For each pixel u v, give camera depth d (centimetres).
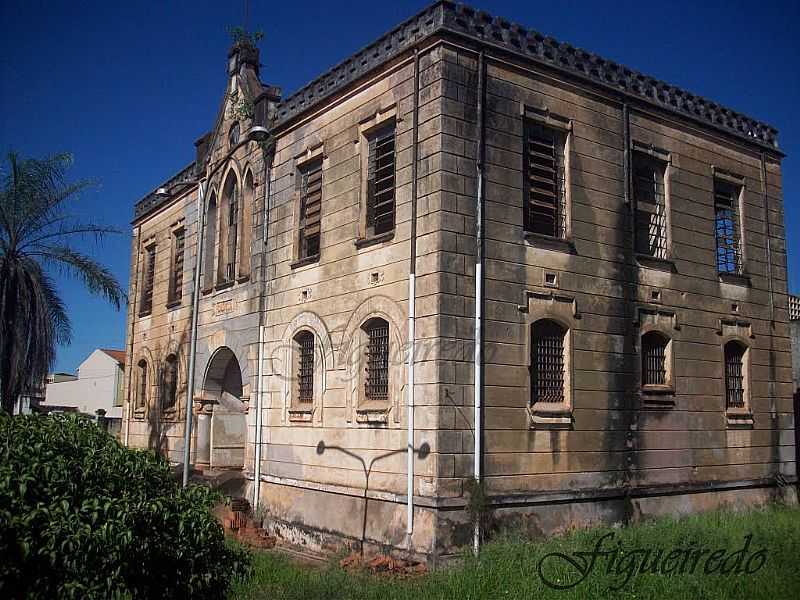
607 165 1902
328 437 1847
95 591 845
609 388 1809
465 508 1512
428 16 1683
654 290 1962
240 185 2400
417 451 1546
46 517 833
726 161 2245
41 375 2216
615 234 1886
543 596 1162
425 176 1622
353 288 1819
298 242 2080
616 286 1867
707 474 2008
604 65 1936
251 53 2495
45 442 929
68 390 6794
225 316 2403
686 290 2050
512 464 1600
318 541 1816
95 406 6388
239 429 2545
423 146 1639
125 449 1027
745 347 2197
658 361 1967
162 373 2870
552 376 1728
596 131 1892
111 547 862
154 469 1035
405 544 1544
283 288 2108
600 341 1809
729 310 2164
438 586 1264
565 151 1828
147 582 949
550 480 1658
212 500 1089
